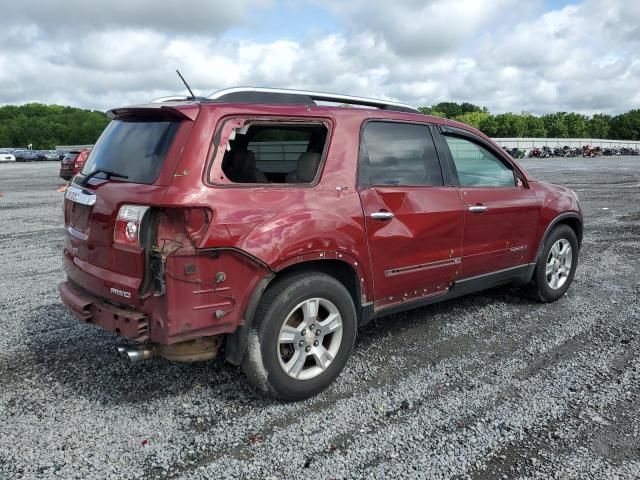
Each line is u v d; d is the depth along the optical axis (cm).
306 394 351
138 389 367
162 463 286
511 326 491
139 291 302
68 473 276
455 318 513
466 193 448
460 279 454
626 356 423
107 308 320
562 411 339
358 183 375
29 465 282
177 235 296
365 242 370
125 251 305
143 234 297
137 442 304
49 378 383
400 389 370
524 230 505
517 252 504
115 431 316
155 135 327
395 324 497
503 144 6338
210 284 304
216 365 406
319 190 353
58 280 646
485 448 300
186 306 299
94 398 354
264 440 307
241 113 325
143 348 309
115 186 322
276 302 329
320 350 356
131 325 303
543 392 364
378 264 383
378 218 377
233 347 327
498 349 439
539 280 538
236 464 285
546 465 285
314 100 378
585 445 303
